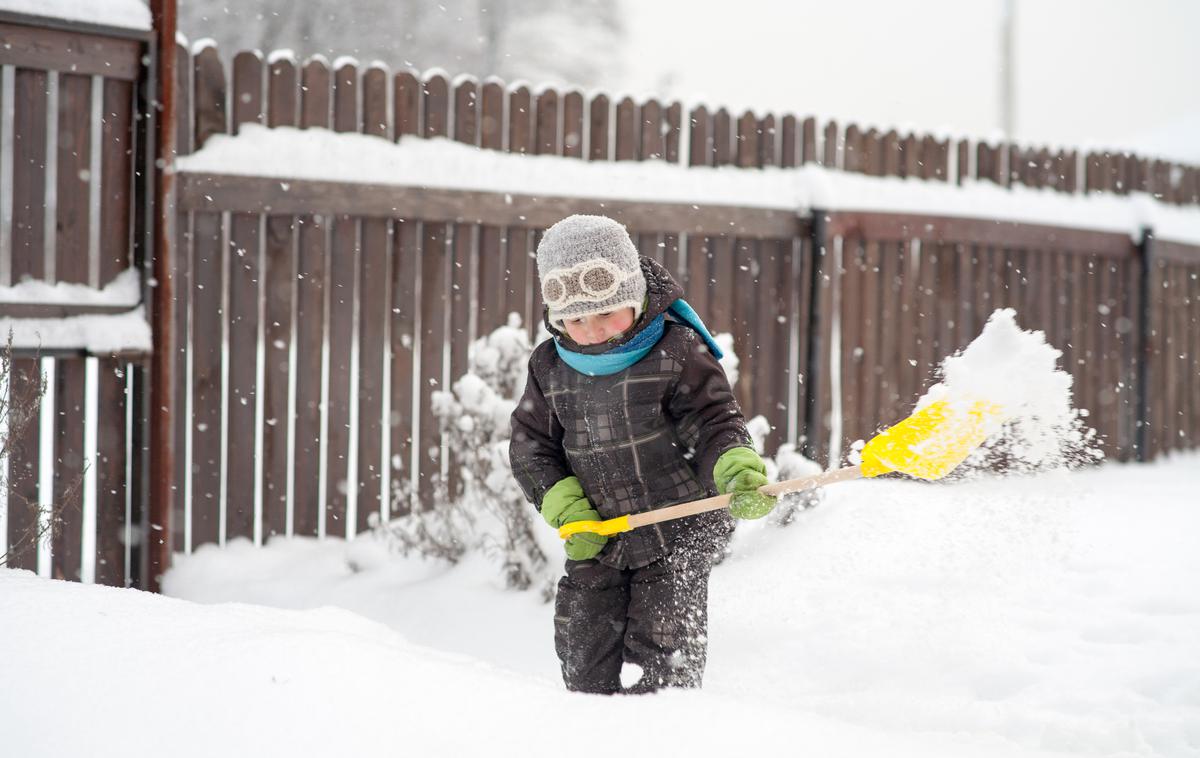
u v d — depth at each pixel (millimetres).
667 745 1764
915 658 3814
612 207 6645
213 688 1969
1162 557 5059
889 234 7672
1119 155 9133
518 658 4359
